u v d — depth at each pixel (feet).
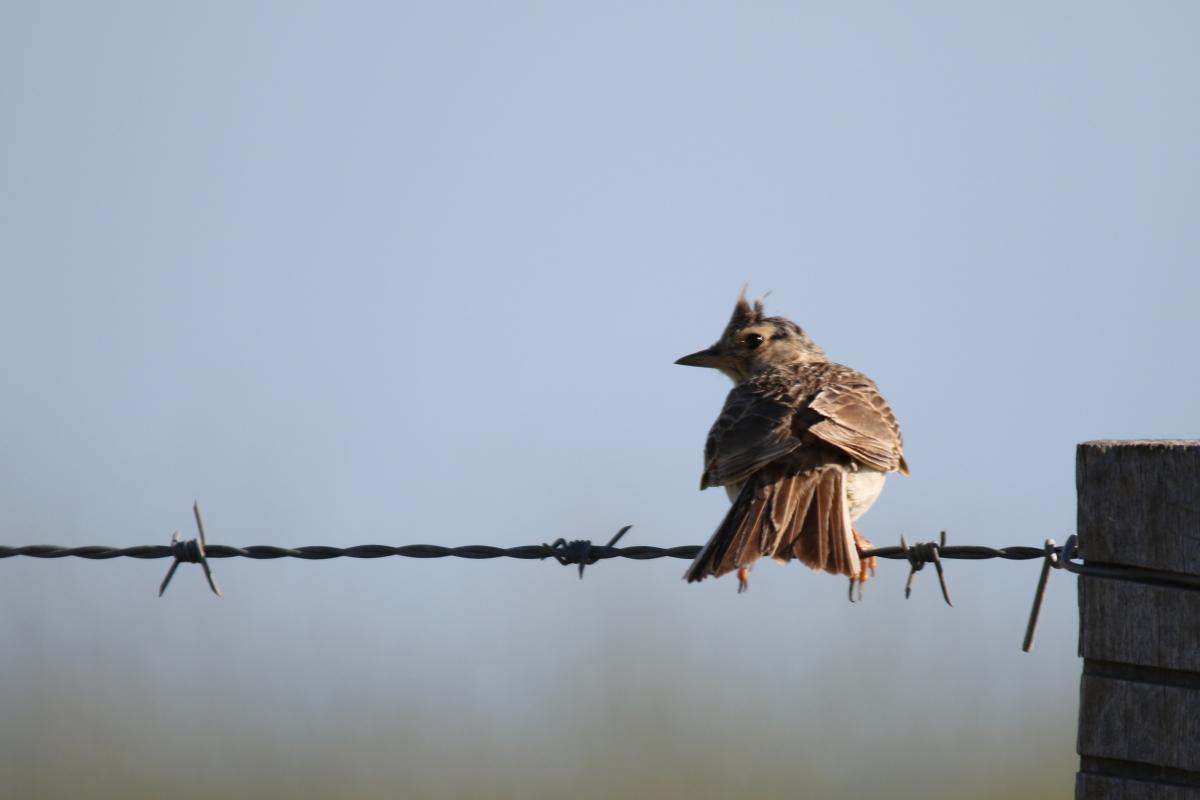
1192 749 25.38
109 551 39.47
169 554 39.29
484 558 38.78
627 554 38.50
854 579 36.63
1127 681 25.96
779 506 38.09
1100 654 26.11
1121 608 25.96
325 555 39.22
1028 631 32.42
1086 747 26.25
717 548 37.11
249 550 39.24
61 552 39.32
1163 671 25.72
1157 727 25.68
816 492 38.55
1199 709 25.38
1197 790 25.41
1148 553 25.75
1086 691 26.27
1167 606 25.63
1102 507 26.11
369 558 39.14
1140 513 25.82
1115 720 26.02
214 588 39.24
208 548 39.29
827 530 37.63
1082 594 26.32
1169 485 25.66
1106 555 26.05
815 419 39.19
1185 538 25.52
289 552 39.22
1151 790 25.72
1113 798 25.99
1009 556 34.88
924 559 35.65
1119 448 26.03
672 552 38.58
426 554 38.91
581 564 38.60
